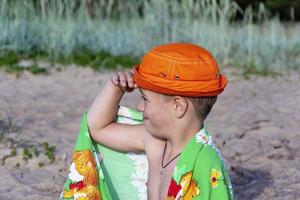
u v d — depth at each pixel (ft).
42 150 21.57
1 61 34.96
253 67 37.70
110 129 13.55
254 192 18.95
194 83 12.07
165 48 12.35
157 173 13.07
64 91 30.94
